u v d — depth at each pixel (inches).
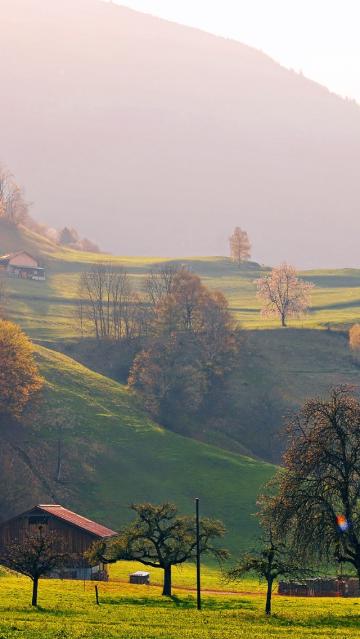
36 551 5408.5
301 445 5098.4
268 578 5290.4
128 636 4050.2
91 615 4864.7
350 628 4581.7
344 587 7229.3
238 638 4082.2
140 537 6210.6
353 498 5054.1
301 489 5059.1
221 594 6830.7
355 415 5078.7
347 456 5123.0
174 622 4648.1
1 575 7062.0
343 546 4987.7
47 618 4630.9
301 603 6008.9
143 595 6141.7
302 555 5027.1
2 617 4589.1
